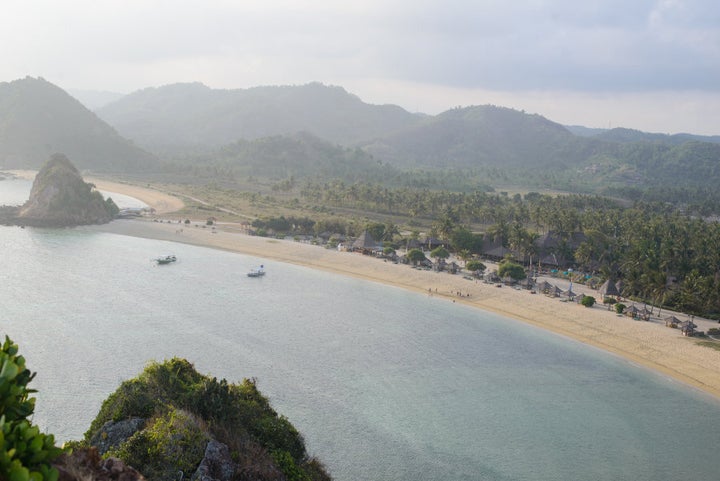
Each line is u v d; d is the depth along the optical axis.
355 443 72.06
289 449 49.75
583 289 167.38
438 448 72.50
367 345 111.12
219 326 116.06
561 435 78.38
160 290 143.00
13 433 15.15
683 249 172.12
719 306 144.75
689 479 69.25
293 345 107.69
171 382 48.31
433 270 182.62
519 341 119.88
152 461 37.41
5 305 119.12
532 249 195.62
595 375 102.38
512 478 66.94
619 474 69.31
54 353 93.31
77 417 72.38
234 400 48.41
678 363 108.62
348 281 170.00
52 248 187.62
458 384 94.25
